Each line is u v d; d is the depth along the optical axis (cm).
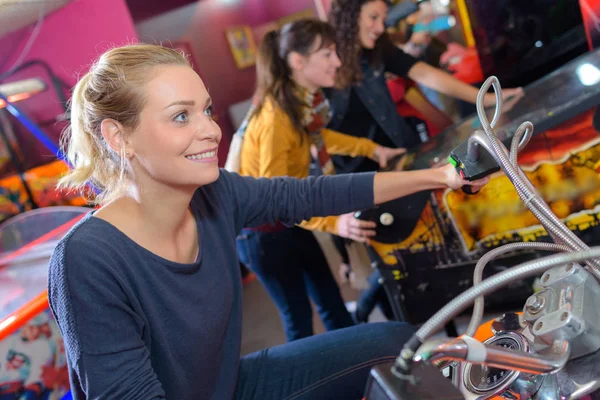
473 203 157
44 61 339
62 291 87
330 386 115
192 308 100
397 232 165
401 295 174
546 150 145
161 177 95
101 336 87
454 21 273
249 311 296
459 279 168
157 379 92
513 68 273
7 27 235
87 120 96
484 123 83
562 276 72
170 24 459
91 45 358
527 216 155
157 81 90
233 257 114
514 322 83
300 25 169
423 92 282
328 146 229
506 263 164
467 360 59
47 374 180
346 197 123
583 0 243
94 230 93
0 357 166
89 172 101
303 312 188
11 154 364
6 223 254
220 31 517
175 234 103
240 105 502
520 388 75
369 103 254
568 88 163
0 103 320
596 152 142
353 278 263
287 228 181
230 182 121
